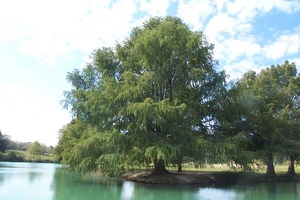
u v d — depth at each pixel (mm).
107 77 18641
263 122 22859
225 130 20812
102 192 13703
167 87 19141
